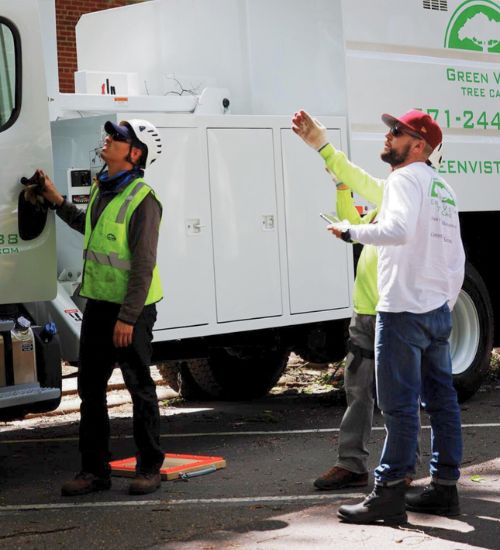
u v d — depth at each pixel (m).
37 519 12.88
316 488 14.06
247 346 19.31
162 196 16.98
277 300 18.42
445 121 21.06
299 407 21.45
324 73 19.55
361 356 13.84
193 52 20.59
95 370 13.92
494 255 22.25
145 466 14.08
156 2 21.00
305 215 18.80
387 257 12.01
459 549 11.34
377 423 18.73
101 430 14.07
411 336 11.97
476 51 21.78
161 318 16.97
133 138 13.80
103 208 13.79
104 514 13.02
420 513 12.73
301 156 18.73
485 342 21.14
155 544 11.73
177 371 22.73
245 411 21.28
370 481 14.36
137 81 20.08
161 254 16.97
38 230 15.06
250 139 18.11
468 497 13.48
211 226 17.58
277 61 19.95
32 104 15.00
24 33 14.91
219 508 13.19
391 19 20.12
